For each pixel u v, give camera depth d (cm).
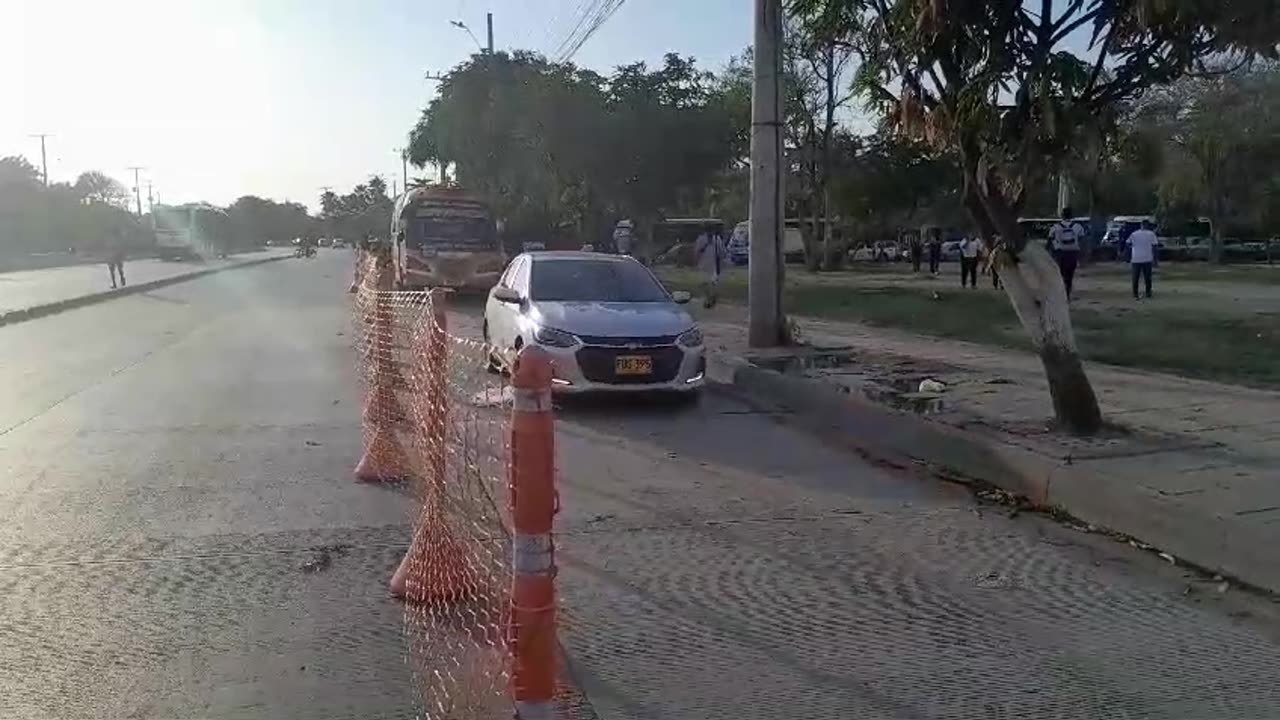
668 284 3459
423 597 527
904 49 852
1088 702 440
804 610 546
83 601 557
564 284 1257
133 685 455
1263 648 499
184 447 943
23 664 477
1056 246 2127
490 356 452
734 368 1359
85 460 891
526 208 4675
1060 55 775
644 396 1231
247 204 14825
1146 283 2514
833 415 1095
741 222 6912
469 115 4091
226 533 679
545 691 297
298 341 1828
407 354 766
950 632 517
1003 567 619
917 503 764
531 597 296
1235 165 4606
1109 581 595
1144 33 779
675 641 504
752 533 684
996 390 1134
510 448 314
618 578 593
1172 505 660
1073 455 802
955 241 6144
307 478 826
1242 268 4378
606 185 3519
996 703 439
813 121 4400
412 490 761
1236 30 747
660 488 802
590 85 3406
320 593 567
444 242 2967
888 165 4731
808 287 3184
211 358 1591
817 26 946
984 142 821
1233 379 1172
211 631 516
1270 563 580
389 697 442
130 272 5159
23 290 3469
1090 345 1480
